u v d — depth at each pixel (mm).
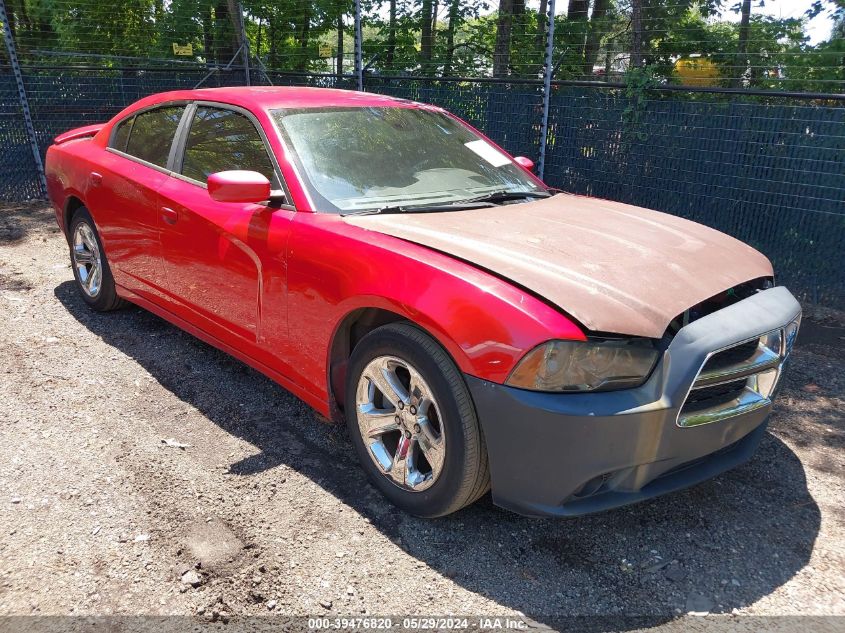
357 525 2691
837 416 3777
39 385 3789
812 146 5297
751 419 2629
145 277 4145
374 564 2480
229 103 3709
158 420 3457
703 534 2713
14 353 4199
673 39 7117
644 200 6453
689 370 2311
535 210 3293
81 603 2250
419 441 2645
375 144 3535
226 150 3590
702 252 2883
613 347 2277
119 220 4230
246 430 3389
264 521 2695
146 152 4191
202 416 3514
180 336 4551
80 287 4941
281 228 3096
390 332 2654
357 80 8992
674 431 2346
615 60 7770
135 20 11414
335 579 2398
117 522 2654
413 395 2633
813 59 6211
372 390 2848
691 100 6047
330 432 3396
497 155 3988
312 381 3107
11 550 2480
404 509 2756
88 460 3070
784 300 2791
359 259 2758
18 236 7070
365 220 2957
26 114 8469
